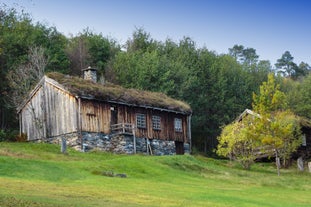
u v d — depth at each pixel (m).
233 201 23.02
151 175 32.41
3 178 24.23
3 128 61.62
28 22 71.31
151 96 55.31
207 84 78.88
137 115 52.06
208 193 25.34
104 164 33.03
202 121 74.94
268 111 43.53
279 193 29.23
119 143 49.19
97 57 81.31
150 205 19.72
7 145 41.50
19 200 18.02
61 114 48.69
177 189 26.20
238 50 179.75
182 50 84.19
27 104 53.06
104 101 49.16
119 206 18.69
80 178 27.08
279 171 45.94
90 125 47.62
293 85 99.12
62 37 81.94
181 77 74.44
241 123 48.25
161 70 73.31
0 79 61.03
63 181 25.64
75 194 21.00
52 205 17.59
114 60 78.94
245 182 34.91
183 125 57.09
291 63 165.38
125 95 51.38
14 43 64.31
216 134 77.38
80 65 77.06
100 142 47.94
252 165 51.91
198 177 34.72
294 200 26.36
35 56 60.47
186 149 57.03
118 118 50.22
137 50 81.75
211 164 42.75
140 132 51.78
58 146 44.84
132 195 22.20
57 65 70.00
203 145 79.00
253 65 94.75
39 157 35.56
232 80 82.25
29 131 52.44
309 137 56.78
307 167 54.66
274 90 44.28
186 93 74.44
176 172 34.97
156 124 53.78
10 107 59.41
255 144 44.19
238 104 80.31
